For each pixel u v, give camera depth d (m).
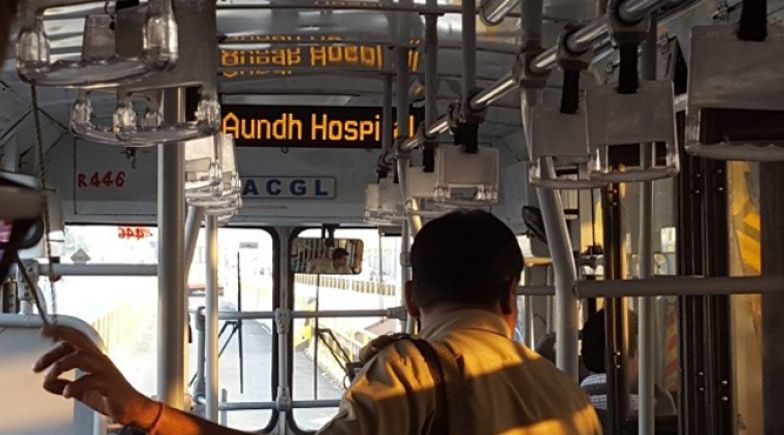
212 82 1.87
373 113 5.99
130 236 6.97
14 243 0.70
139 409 1.57
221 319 7.48
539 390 1.63
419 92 5.77
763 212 3.28
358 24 4.32
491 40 4.43
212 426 1.60
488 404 1.55
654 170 1.99
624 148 2.01
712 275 3.16
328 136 6.00
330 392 7.57
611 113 1.98
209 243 5.07
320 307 7.57
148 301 6.91
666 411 4.00
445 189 3.17
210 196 2.80
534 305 6.82
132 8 1.51
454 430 1.52
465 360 1.56
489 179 3.20
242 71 5.00
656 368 4.14
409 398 1.50
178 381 2.19
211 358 5.06
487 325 1.67
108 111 4.67
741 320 3.35
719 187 3.16
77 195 6.86
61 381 1.58
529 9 2.62
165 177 2.20
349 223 7.40
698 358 3.12
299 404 7.48
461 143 3.20
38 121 1.36
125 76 1.51
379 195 5.55
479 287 1.69
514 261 1.74
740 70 1.75
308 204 7.29
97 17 1.52
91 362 1.58
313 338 7.55
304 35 4.53
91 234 6.95
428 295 1.71
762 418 3.27
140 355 6.84
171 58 1.49
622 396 3.81
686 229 3.21
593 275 5.29
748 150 1.78
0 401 2.06
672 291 2.58
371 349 1.68
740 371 3.34
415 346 1.57
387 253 7.64
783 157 1.81
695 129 1.78
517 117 6.40
